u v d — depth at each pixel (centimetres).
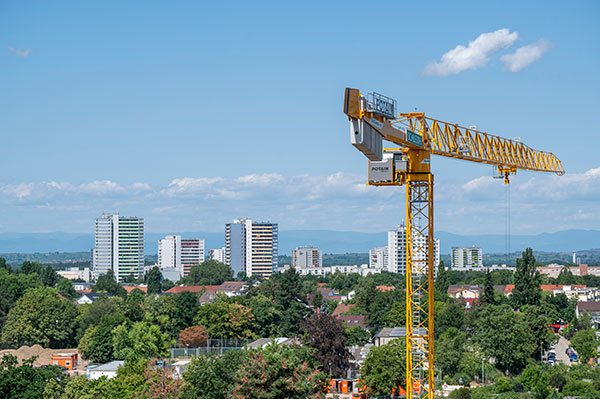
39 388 11069
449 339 17100
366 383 13725
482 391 14175
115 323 18888
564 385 14388
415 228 11706
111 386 12356
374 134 10094
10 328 19800
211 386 10650
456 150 13175
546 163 17612
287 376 9894
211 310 19938
